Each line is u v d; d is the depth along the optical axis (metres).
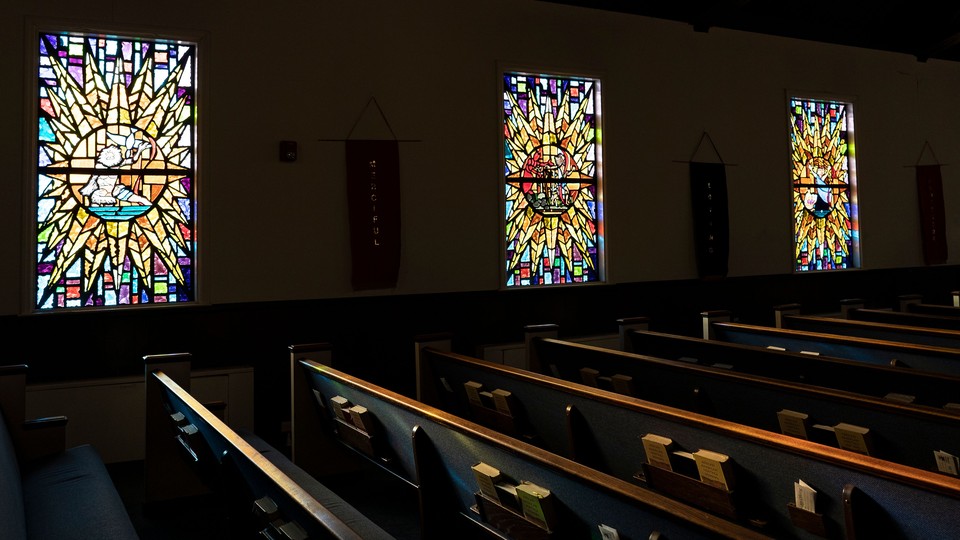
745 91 7.36
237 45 5.28
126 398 4.77
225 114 5.23
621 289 6.68
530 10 6.33
